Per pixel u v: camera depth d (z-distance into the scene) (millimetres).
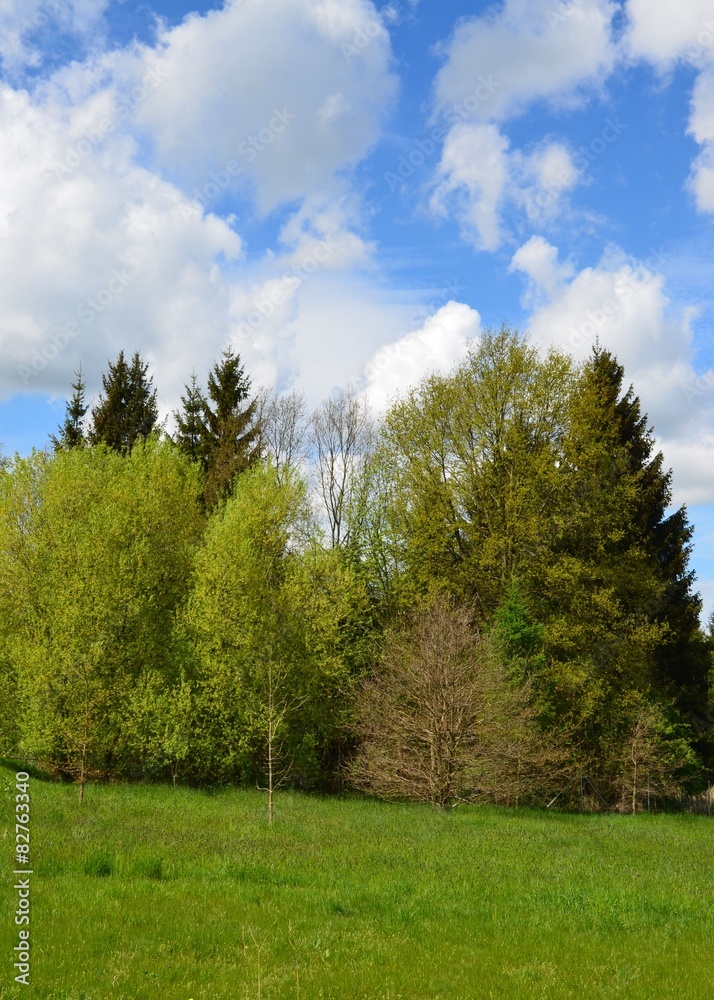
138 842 12938
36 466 28406
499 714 23500
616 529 31047
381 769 25250
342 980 6871
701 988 7152
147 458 33781
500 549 30875
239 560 28125
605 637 29578
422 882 11094
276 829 15703
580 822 21672
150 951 7332
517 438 31328
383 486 35000
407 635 26891
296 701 28562
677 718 32938
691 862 14438
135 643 26359
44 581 26484
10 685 26047
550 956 7977
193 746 26844
